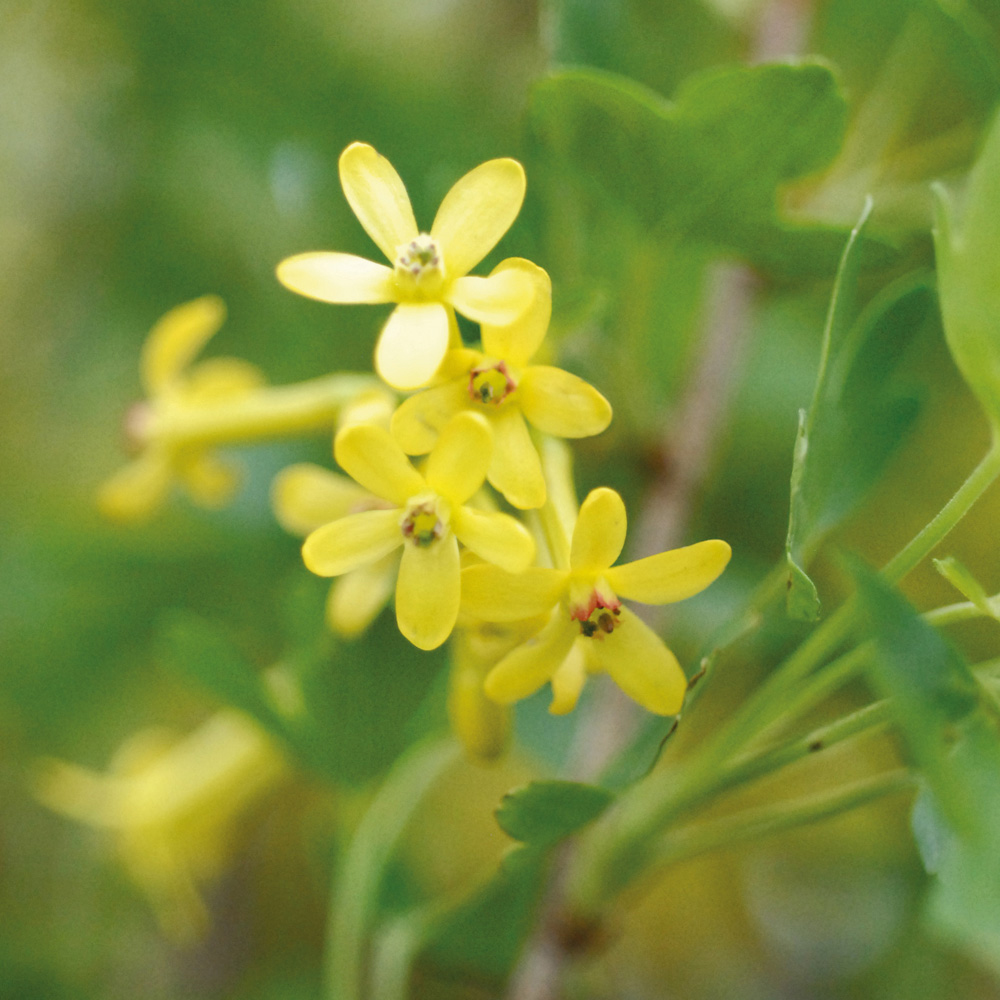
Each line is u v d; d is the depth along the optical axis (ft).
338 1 1.06
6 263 1.32
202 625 0.79
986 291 0.69
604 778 0.78
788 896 1.29
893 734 0.75
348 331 0.88
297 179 0.86
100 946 1.12
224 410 0.82
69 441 1.22
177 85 1.05
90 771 1.07
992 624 0.91
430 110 0.96
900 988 1.03
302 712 0.80
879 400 0.74
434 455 0.69
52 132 1.24
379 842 0.82
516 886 0.82
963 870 0.68
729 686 0.96
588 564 0.69
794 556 0.70
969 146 0.85
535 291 0.70
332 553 0.69
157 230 1.06
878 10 0.87
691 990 1.23
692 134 0.75
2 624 0.98
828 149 0.75
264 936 1.18
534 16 1.10
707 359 0.85
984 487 0.69
